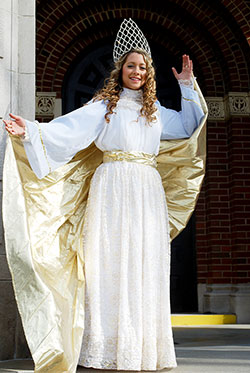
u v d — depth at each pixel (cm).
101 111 356
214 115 926
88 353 325
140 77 365
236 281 870
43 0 889
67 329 313
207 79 941
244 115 905
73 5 904
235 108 905
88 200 359
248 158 894
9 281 371
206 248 917
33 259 321
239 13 879
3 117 383
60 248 351
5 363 348
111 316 330
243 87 914
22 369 321
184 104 389
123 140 354
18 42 401
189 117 388
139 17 937
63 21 920
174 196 394
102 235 343
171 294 924
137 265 334
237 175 888
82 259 347
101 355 323
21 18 404
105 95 361
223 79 944
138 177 351
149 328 328
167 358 334
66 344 305
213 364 362
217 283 884
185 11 928
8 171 327
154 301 336
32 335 298
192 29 947
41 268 331
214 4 911
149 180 356
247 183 888
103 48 970
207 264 910
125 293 328
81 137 346
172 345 338
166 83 972
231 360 384
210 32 921
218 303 867
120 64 372
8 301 369
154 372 325
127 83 366
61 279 337
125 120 354
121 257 334
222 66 940
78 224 365
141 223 343
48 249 344
